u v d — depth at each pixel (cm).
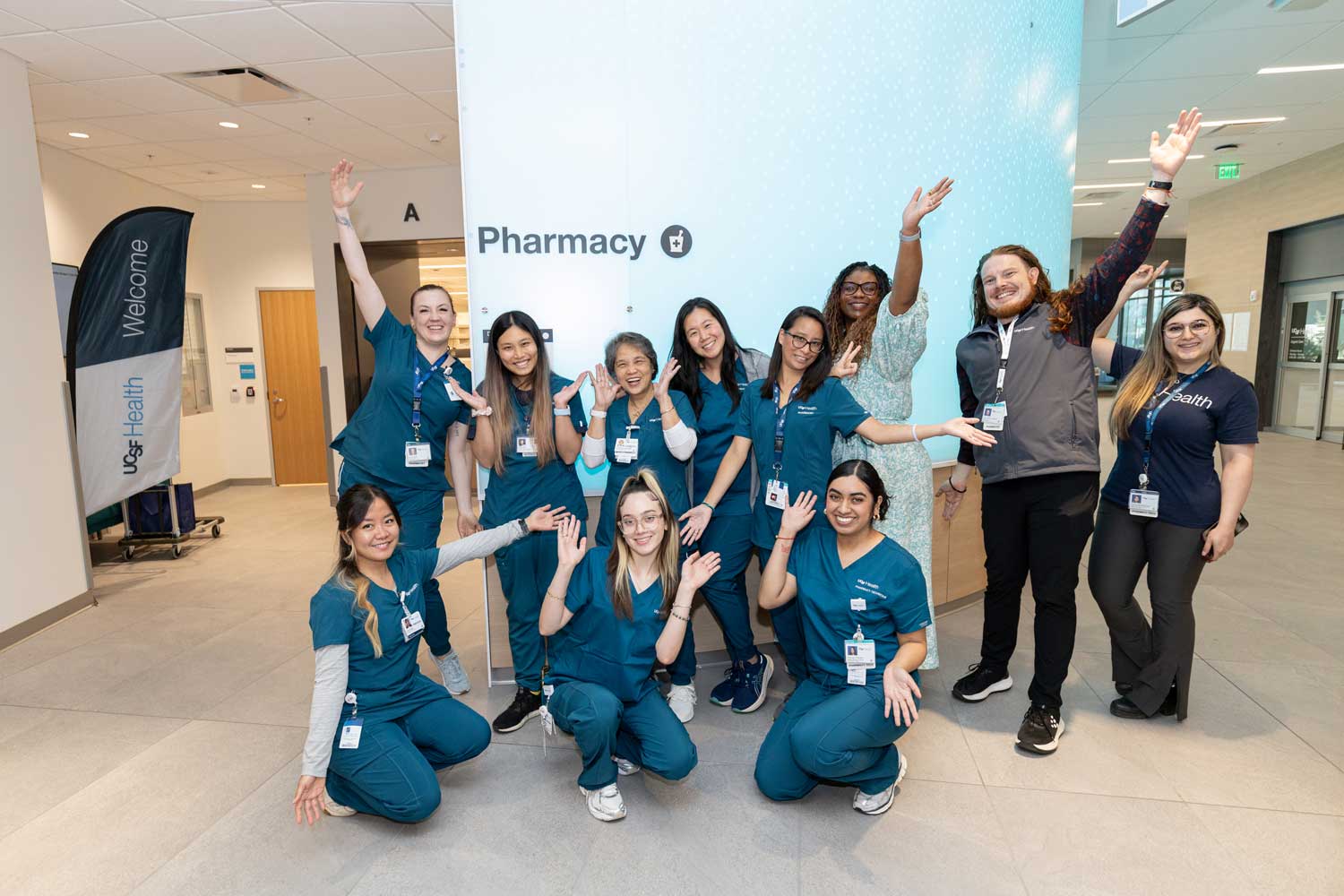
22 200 393
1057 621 252
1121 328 1839
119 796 240
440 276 775
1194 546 256
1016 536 269
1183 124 219
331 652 206
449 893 193
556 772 250
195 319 772
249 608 425
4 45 393
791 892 191
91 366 470
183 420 748
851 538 228
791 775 223
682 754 224
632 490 226
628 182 300
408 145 592
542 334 303
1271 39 581
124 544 530
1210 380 252
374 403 285
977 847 207
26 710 301
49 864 207
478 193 294
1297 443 973
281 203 786
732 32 298
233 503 733
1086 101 732
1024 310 252
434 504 296
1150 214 223
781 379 267
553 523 264
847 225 321
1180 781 237
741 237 311
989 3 338
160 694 315
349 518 213
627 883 196
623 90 295
